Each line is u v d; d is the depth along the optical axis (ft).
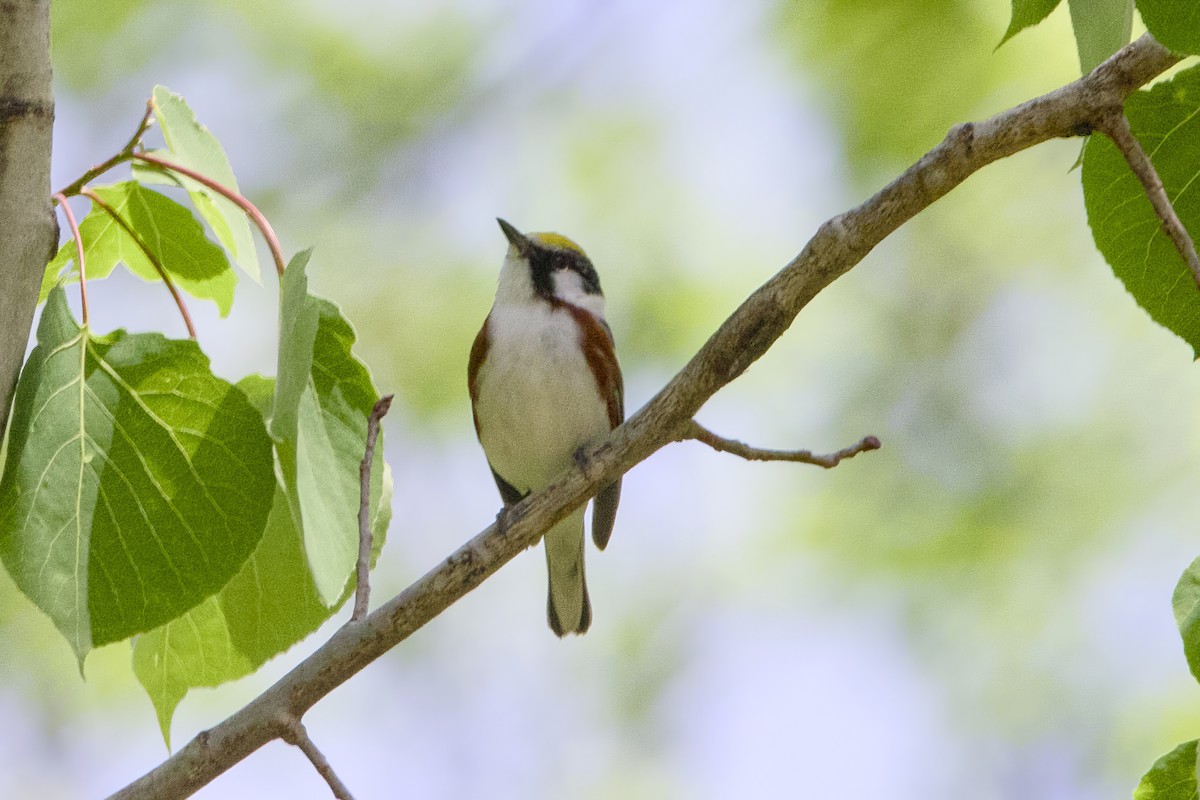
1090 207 15.99
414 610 17.74
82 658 15.61
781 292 17.66
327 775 16.98
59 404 15.99
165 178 17.51
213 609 18.31
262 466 16.42
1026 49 36.99
